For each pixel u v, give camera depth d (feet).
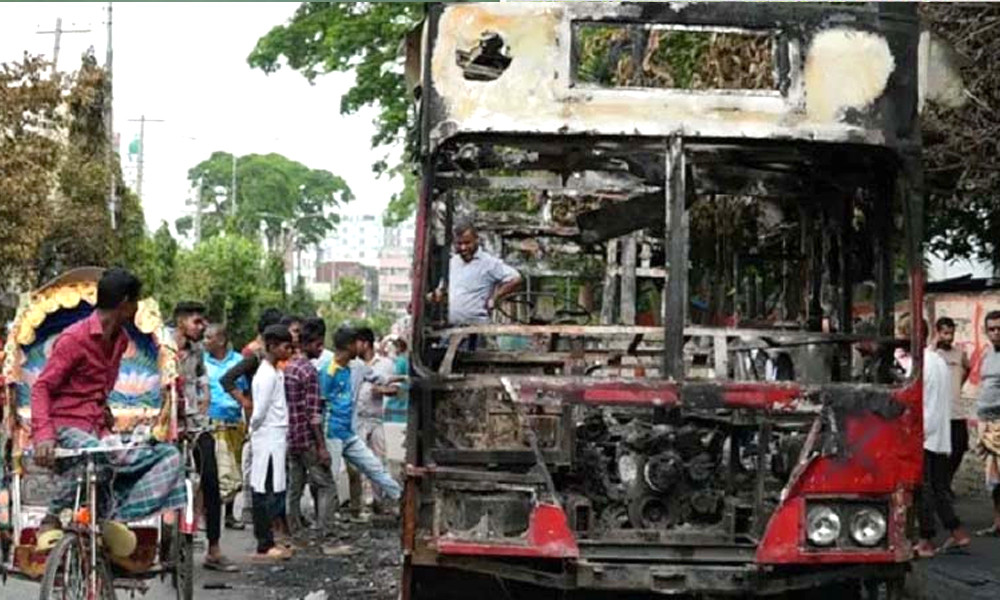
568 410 23.91
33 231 80.89
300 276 292.40
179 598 28.04
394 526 47.75
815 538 23.29
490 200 40.09
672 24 24.84
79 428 25.03
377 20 84.58
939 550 39.29
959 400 41.93
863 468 23.58
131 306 25.27
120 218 121.19
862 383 25.11
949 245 51.08
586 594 25.66
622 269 32.30
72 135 104.32
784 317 30.68
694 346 30.53
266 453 39.52
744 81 31.94
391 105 85.87
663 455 24.11
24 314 27.81
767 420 23.79
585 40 28.68
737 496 24.34
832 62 24.79
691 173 25.73
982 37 36.83
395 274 421.18
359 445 46.34
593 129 24.53
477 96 24.59
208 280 186.70
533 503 23.20
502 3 24.71
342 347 45.57
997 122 36.65
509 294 33.65
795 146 25.02
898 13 25.02
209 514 37.73
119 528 25.75
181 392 29.58
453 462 24.08
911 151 24.85
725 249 32.01
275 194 350.23
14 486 26.76
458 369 30.09
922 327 24.32
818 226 28.81
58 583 23.94
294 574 37.55
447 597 26.05
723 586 23.24
